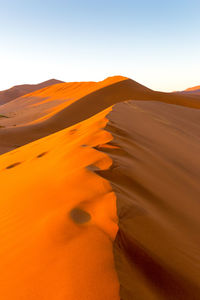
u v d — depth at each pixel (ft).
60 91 420.77
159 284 6.81
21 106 391.65
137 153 20.98
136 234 8.54
